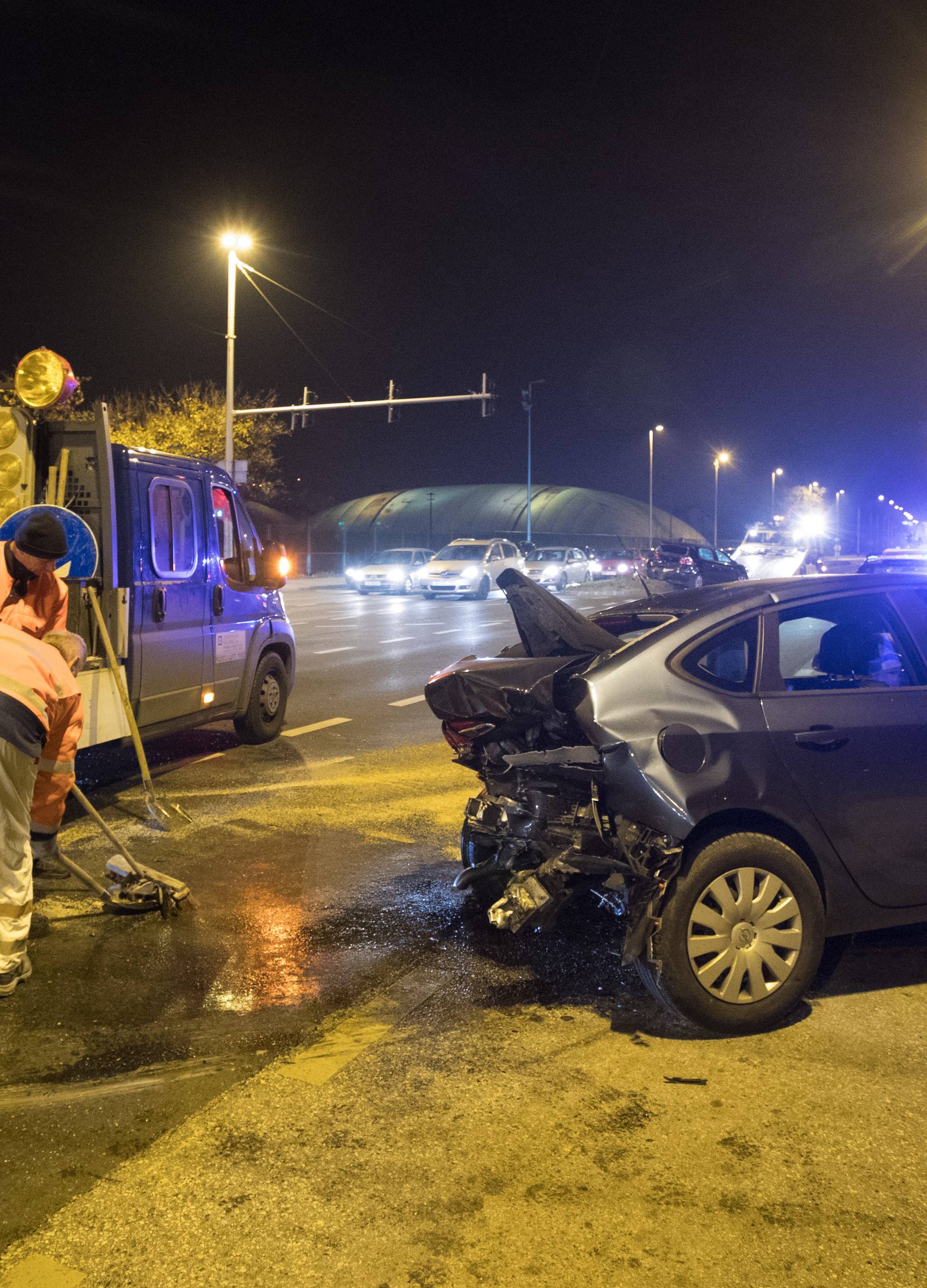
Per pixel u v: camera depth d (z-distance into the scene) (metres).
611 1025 3.84
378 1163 2.93
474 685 4.30
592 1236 2.60
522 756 4.00
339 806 7.32
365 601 32.09
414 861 6.00
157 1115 3.21
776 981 3.79
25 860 4.18
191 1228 2.64
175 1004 4.04
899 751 4.02
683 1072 3.46
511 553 35.28
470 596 31.92
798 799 3.86
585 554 43.47
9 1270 2.49
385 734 10.17
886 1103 3.25
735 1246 2.56
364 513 112.31
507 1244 2.57
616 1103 3.26
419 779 8.19
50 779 4.91
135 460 7.27
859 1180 2.83
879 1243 2.57
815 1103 3.25
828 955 4.49
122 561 7.00
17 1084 3.40
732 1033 3.74
